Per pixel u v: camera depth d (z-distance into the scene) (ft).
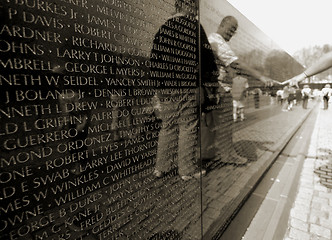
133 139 4.09
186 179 5.64
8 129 2.47
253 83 12.50
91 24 3.26
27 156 2.65
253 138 12.13
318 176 11.58
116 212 3.81
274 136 17.95
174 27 5.11
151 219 4.57
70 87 3.04
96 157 3.44
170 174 5.09
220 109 7.87
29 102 2.63
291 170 12.16
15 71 2.49
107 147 3.60
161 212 4.84
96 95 3.39
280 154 14.97
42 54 2.72
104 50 3.48
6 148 2.47
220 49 7.61
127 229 4.05
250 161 11.07
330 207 8.44
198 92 6.11
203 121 6.78
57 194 2.97
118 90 3.75
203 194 6.68
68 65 3.00
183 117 5.48
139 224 4.30
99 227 3.54
